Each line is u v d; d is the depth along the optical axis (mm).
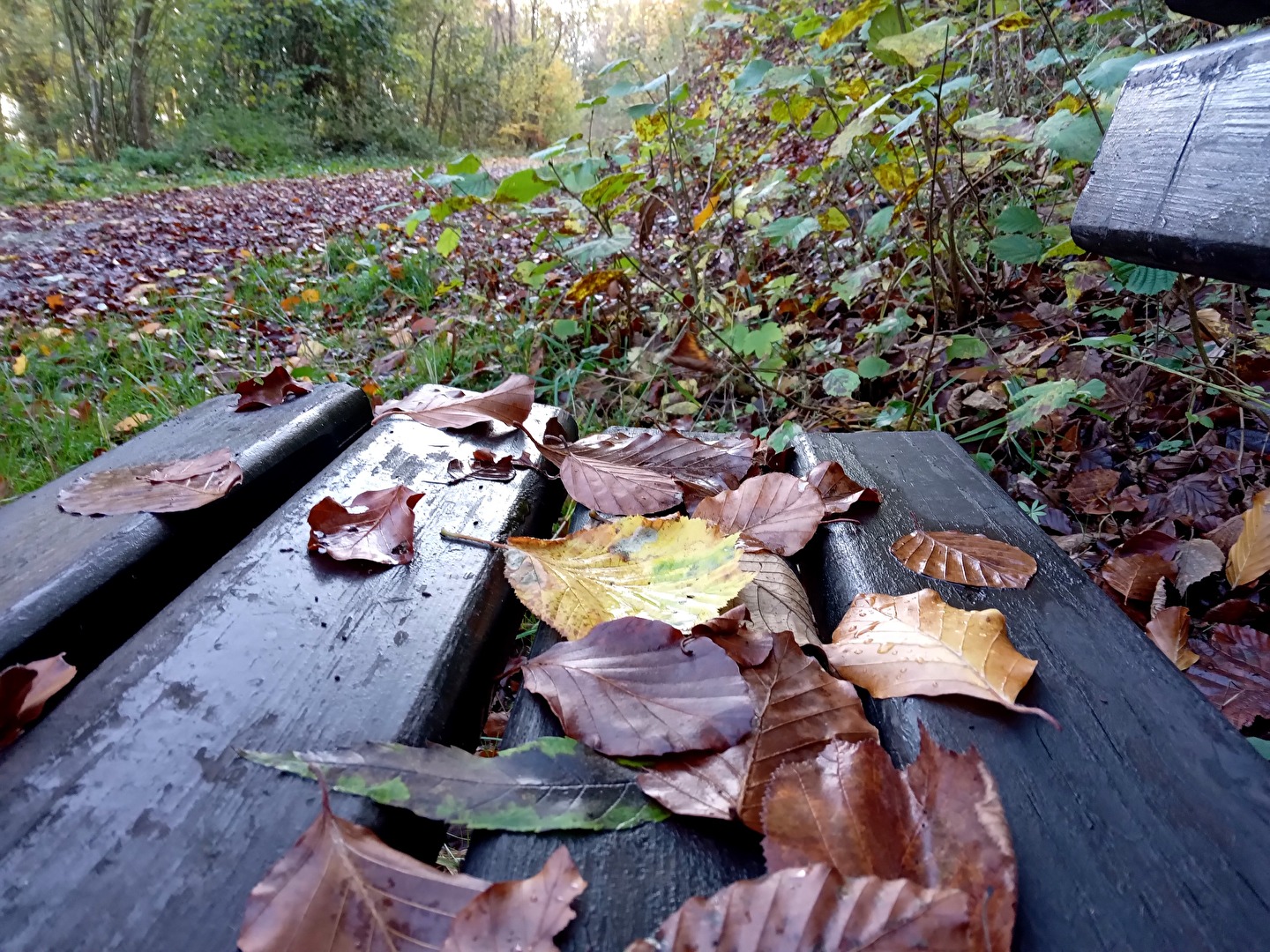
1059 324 2064
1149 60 898
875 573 785
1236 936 420
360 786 495
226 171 13844
